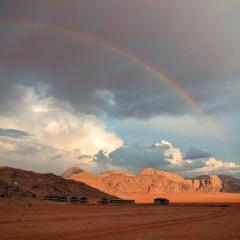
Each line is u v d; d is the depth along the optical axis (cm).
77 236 3691
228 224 5806
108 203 17425
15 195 15975
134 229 4612
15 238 3425
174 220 6462
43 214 7025
